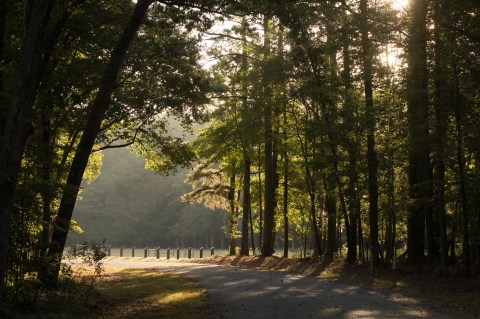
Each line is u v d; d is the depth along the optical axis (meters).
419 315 10.71
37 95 13.18
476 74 16.75
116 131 24.66
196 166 36.16
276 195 34.19
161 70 21.17
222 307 12.20
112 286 17.03
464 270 17.22
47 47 13.04
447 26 16.64
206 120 24.80
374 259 20.03
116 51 13.37
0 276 8.84
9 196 8.84
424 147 18.44
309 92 21.78
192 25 15.63
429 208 19.47
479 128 17.08
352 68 20.70
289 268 25.05
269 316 10.74
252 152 31.86
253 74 26.61
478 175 17.50
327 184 24.09
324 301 12.97
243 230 34.06
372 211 20.70
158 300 13.56
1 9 11.78
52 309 10.74
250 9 14.55
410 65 18.70
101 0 15.87
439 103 17.91
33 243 11.02
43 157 11.83
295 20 14.97
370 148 20.52
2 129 11.84
